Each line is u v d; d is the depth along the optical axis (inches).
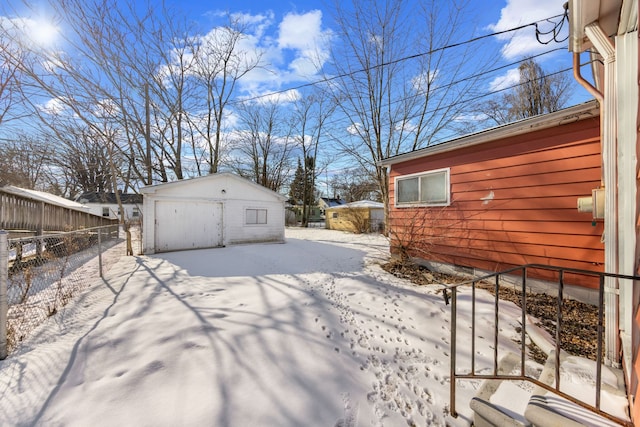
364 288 178.5
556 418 57.7
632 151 82.5
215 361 92.4
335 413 73.1
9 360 91.6
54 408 70.5
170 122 494.6
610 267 92.2
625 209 83.7
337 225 802.8
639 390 53.6
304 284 188.5
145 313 131.7
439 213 232.1
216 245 384.5
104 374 84.3
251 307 141.7
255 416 70.2
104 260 281.6
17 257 165.6
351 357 100.1
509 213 187.6
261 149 1025.5
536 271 174.7
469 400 79.4
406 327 125.0
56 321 122.9
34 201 273.4
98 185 805.9
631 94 83.5
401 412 74.9
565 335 116.7
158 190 335.3
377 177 563.2
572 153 159.2
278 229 452.1
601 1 84.0
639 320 59.4
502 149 190.9
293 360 95.3
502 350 106.3
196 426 66.2
